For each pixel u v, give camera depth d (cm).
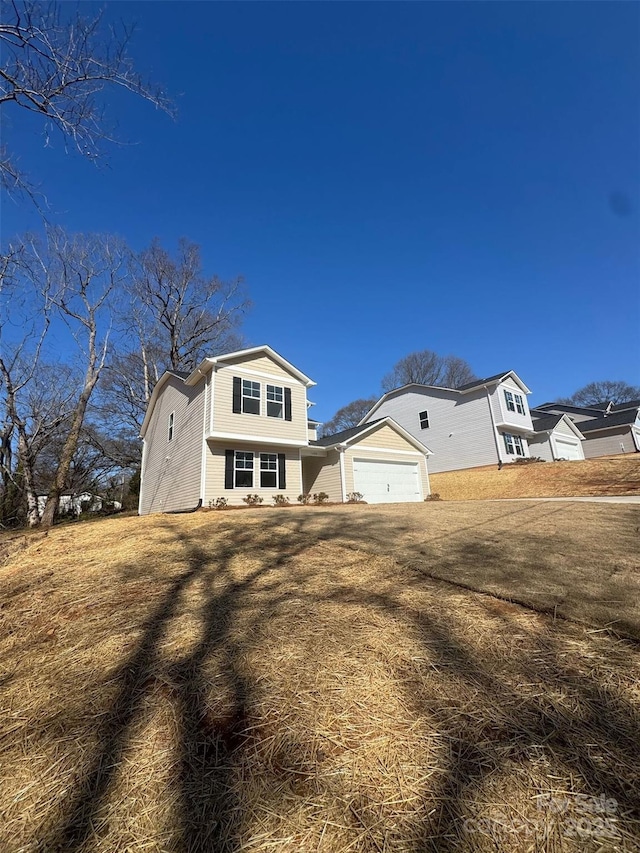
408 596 336
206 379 1366
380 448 1689
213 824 136
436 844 125
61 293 1527
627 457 1811
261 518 776
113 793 152
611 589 338
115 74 553
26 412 1825
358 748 166
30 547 638
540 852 121
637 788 140
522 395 2319
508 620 284
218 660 242
